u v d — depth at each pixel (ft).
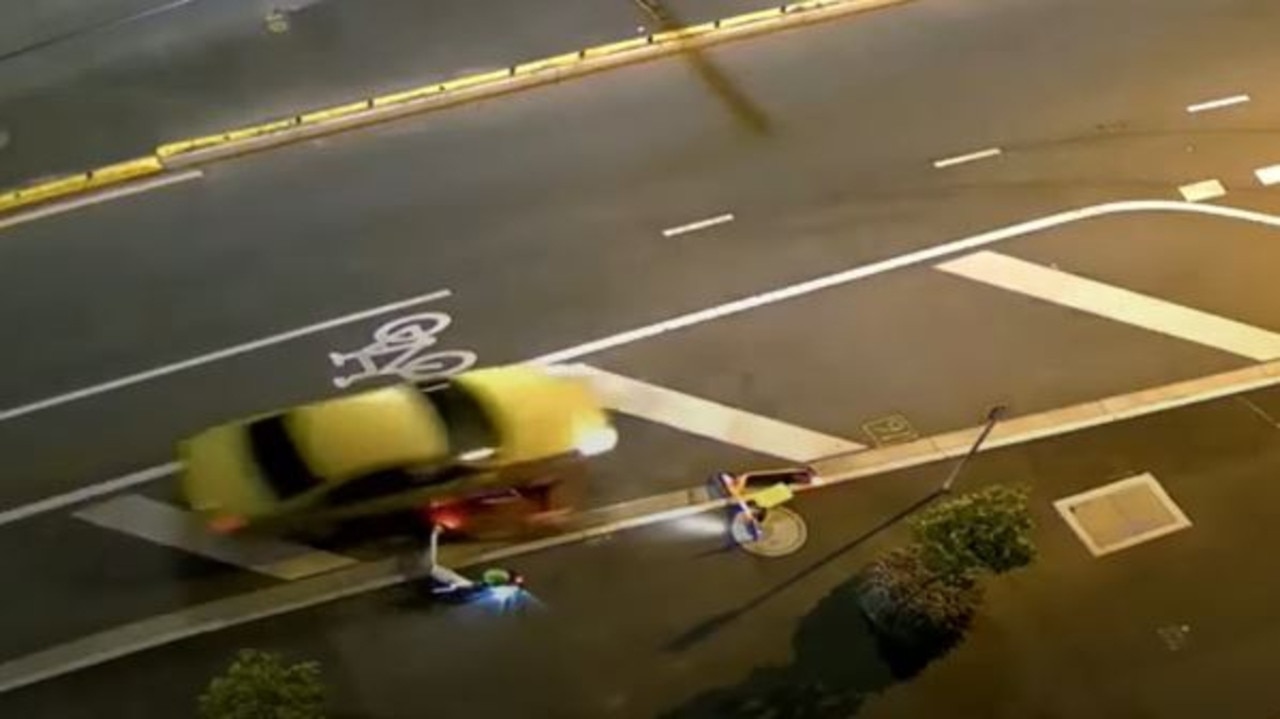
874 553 142.00
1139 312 161.07
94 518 140.87
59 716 129.39
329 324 155.43
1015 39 186.70
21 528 140.05
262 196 165.48
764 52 182.91
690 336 156.66
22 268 158.10
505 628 136.05
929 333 158.20
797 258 163.73
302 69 176.14
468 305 157.69
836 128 176.04
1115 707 133.59
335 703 130.82
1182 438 151.23
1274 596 140.97
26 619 134.72
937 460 148.77
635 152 172.14
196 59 176.55
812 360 155.43
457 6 183.42
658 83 178.81
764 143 173.88
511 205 166.30
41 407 147.84
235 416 148.25
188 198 164.76
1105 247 166.61
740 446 148.56
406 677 132.67
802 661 135.03
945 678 134.41
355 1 182.91
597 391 150.92
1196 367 157.07
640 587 139.03
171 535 140.05
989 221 168.25
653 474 146.00
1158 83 183.01
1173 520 145.38
